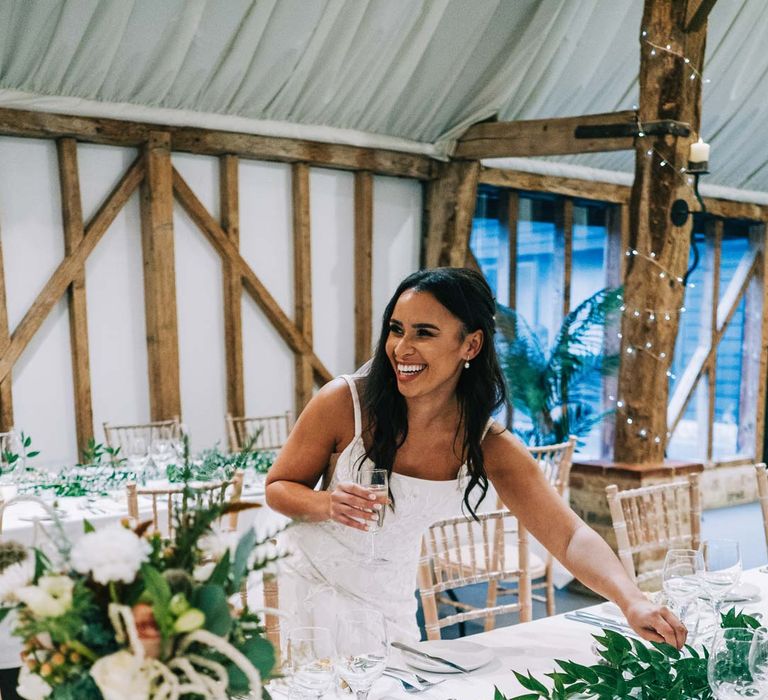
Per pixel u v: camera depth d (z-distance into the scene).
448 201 6.34
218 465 4.08
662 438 5.36
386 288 6.46
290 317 6.04
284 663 1.45
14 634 1.05
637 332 5.23
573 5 5.60
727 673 1.42
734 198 8.04
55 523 1.12
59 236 5.08
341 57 5.37
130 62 4.86
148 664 1.01
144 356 5.45
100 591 1.05
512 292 6.80
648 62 5.02
